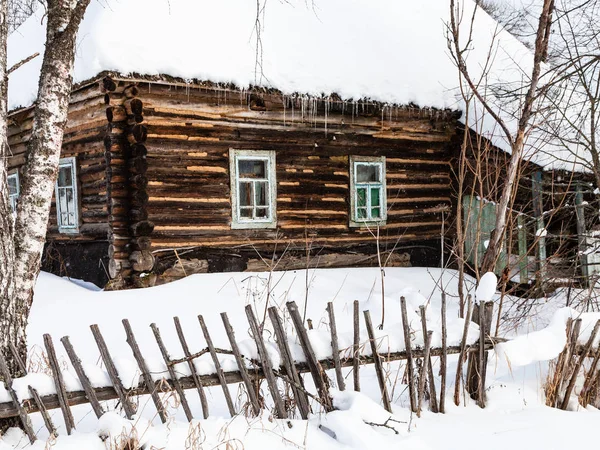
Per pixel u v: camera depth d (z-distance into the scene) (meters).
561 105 11.31
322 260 11.56
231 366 4.39
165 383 4.17
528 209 12.08
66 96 5.05
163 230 10.06
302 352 4.55
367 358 4.69
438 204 12.84
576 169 11.62
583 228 11.34
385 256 12.22
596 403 5.20
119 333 7.42
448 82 12.60
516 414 4.87
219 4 11.33
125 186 9.98
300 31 11.85
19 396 3.98
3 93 4.61
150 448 3.86
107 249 10.15
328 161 11.67
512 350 4.95
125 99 9.72
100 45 9.45
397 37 13.13
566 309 5.18
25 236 4.78
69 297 8.80
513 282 11.17
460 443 4.27
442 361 4.88
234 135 10.72
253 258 10.86
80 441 3.91
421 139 12.60
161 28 10.14
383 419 4.38
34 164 4.90
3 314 4.50
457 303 10.00
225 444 3.99
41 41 13.05
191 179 10.32
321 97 10.89
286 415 4.43
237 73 10.19
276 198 11.10
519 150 6.91
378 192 12.30
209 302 8.75
